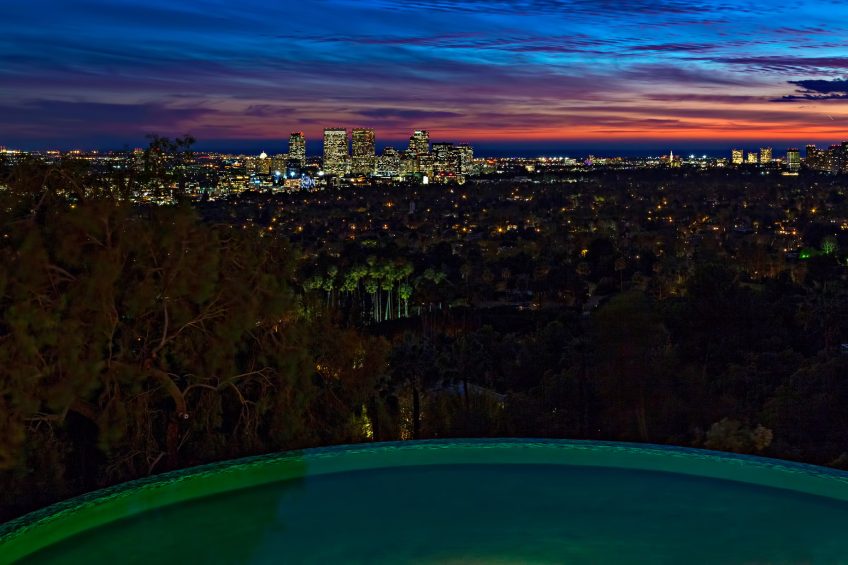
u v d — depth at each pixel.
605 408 19.42
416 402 17.97
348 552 9.55
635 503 10.86
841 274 94.12
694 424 19.05
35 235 12.28
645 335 19.05
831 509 10.67
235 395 14.62
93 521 10.23
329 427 15.23
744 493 11.10
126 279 13.20
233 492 11.20
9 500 12.00
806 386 21.09
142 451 13.23
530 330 67.81
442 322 73.06
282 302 14.32
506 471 11.91
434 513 10.59
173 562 9.27
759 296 32.66
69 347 12.05
